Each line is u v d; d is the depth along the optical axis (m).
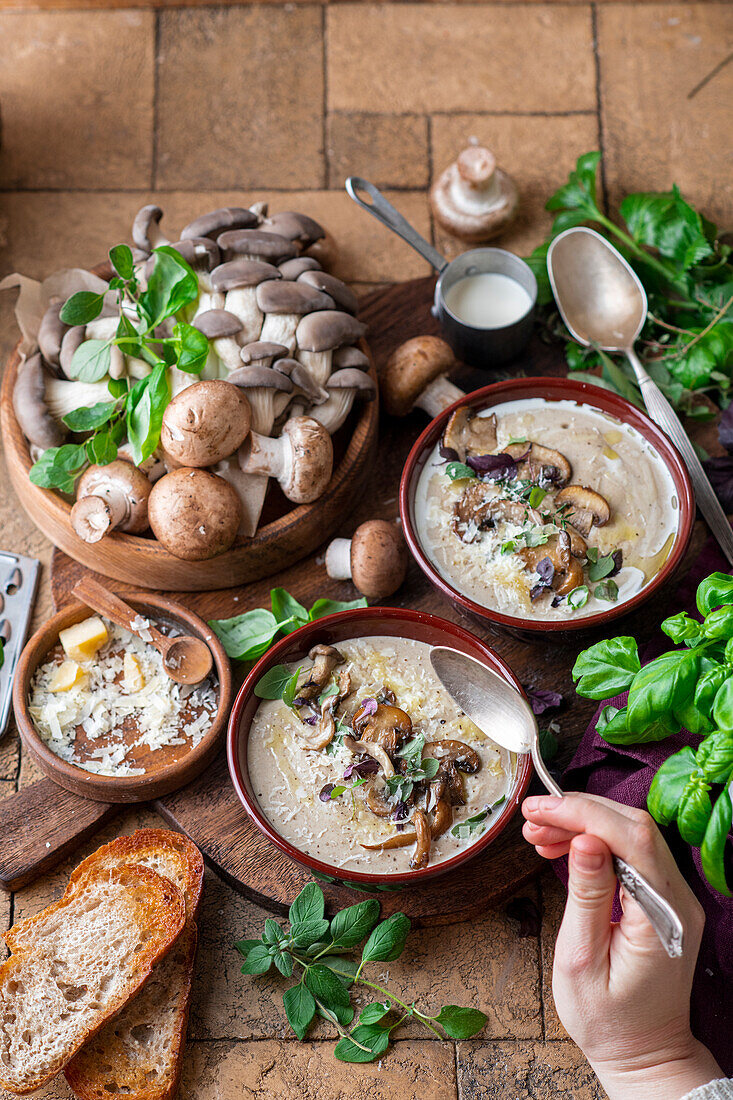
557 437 0.91
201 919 0.86
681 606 0.91
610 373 0.96
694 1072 0.76
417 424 0.99
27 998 0.81
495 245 1.08
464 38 1.15
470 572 0.88
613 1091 0.78
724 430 0.95
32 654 0.89
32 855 0.86
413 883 0.80
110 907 0.83
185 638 0.90
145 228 0.93
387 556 0.90
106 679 0.90
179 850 0.86
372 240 1.08
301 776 0.83
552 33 1.15
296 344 0.91
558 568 0.86
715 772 0.73
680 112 1.13
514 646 0.92
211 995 0.85
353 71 1.13
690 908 0.76
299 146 1.11
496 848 0.85
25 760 0.91
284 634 0.91
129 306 0.92
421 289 1.03
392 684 0.86
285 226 0.94
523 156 1.11
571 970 0.76
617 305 0.99
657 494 0.89
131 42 1.14
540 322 1.02
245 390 0.88
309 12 1.15
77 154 1.10
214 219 0.92
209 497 0.87
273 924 0.83
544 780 0.78
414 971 0.85
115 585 0.94
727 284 1.00
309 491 0.89
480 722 0.83
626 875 0.73
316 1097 0.82
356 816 0.82
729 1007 0.81
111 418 0.90
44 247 1.07
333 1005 0.83
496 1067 0.83
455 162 1.08
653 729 0.80
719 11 1.15
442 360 0.96
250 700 0.84
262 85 1.13
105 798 0.87
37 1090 0.81
